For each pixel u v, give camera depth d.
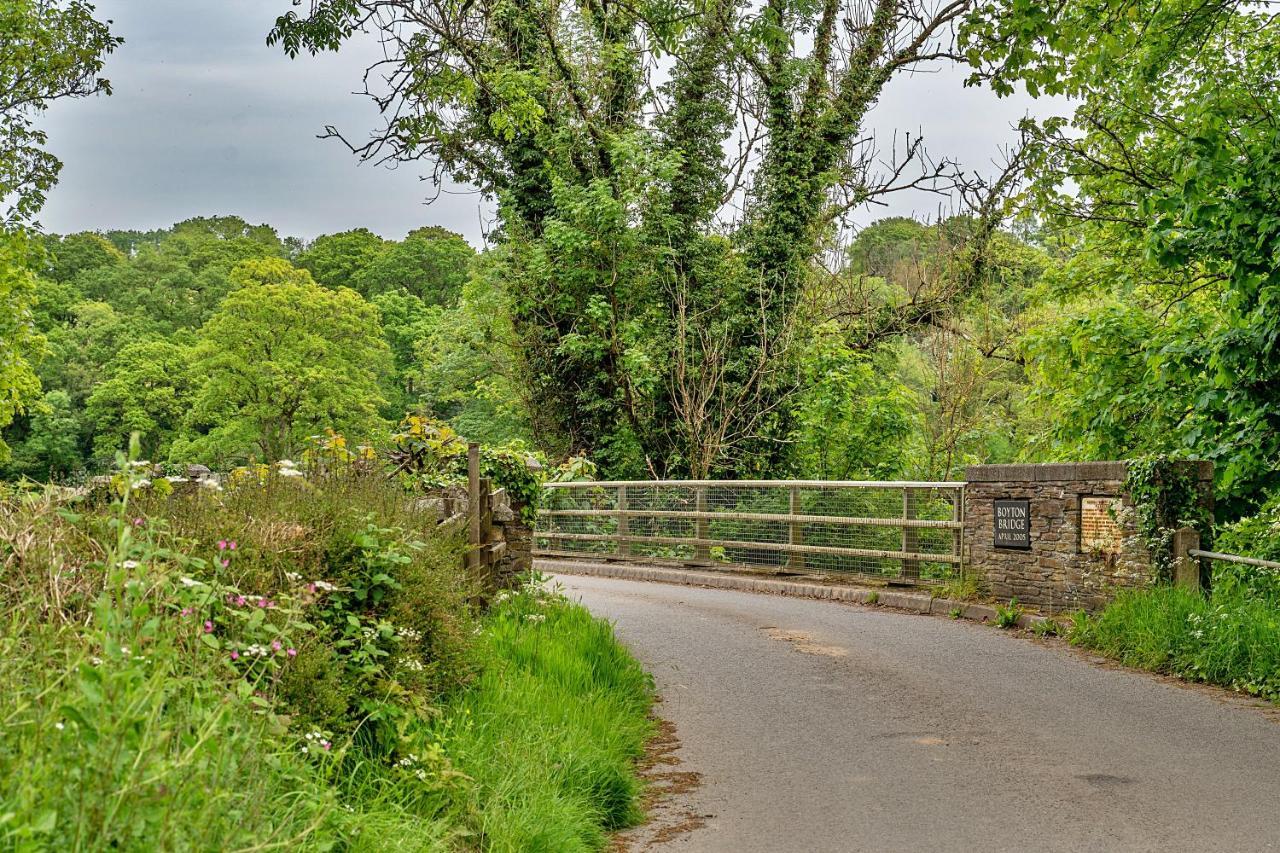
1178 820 5.92
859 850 5.56
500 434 32.97
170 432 60.91
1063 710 8.70
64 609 4.32
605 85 25.59
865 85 26.06
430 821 4.88
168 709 3.80
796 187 24.89
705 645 11.80
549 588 17.00
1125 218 18.34
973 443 24.69
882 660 10.95
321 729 4.99
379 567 6.21
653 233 25.09
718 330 24.67
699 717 8.66
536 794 5.68
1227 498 13.78
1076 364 17.11
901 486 15.85
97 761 3.03
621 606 14.92
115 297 72.31
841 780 6.86
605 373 25.05
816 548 17.00
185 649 4.21
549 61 25.16
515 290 25.91
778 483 17.89
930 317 26.58
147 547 4.19
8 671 3.49
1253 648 9.50
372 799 4.84
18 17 23.97
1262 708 8.75
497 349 28.52
